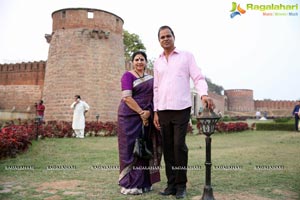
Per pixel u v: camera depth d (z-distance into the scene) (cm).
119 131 387
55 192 373
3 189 386
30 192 372
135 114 387
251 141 1179
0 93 3039
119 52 2308
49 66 2258
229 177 468
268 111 6300
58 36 2219
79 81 2130
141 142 377
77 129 1231
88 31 2170
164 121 369
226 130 1716
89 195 360
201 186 411
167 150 373
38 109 1463
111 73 2219
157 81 384
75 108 1241
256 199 343
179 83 364
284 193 371
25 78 2948
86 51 2158
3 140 625
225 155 717
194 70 366
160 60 386
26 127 1064
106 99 2169
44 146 848
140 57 400
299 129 1755
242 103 6600
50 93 2195
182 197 351
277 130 1917
